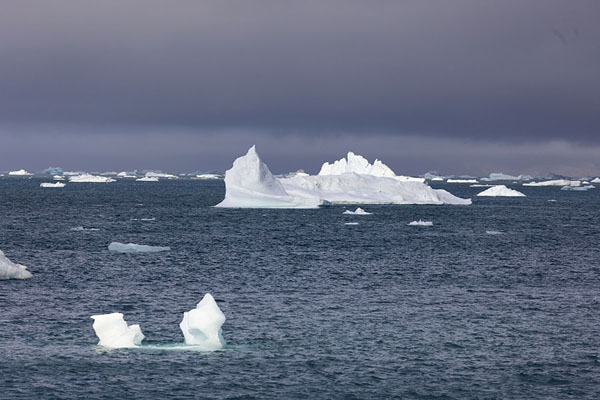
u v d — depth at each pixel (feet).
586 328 239.09
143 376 184.65
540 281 341.00
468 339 223.10
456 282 334.44
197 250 453.17
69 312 254.47
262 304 273.54
